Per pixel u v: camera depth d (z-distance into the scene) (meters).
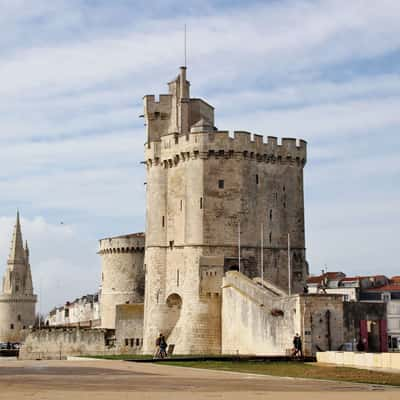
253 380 44.38
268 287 86.69
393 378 47.38
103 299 135.62
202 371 52.19
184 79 105.88
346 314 80.31
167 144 100.62
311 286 147.50
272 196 99.06
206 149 97.06
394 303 135.75
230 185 97.00
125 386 39.31
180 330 96.81
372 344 81.81
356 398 34.12
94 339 114.50
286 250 99.00
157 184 101.62
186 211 97.75
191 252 96.38
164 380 43.44
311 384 42.00
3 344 182.88
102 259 137.25
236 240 96.44
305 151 102.12
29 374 47.69
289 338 73.50
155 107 106.56
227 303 91.44
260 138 98.88
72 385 39.69
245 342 85.00
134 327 111.25
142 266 133.75
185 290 96.44
